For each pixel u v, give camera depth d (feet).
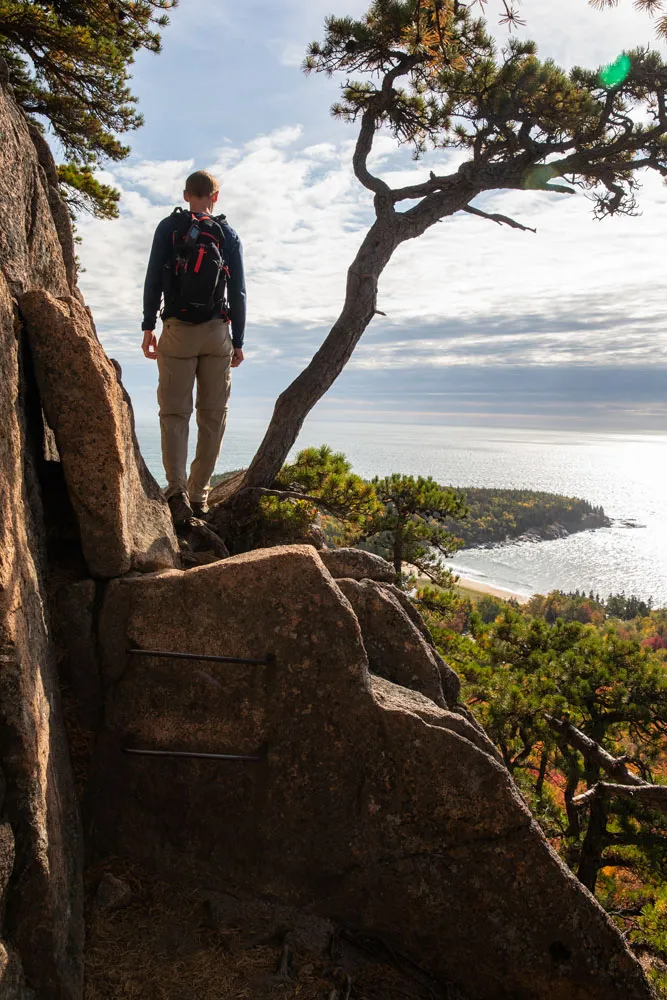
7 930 7.45
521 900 9.78
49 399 10.43
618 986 9.61
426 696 12.13
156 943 9.20
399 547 40.14
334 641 10.14
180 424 17.10
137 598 10.52
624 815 40.70
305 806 10.14
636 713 43.68
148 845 10.36
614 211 32.71
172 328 16.33
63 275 13.99
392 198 30.19
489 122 30.32
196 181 16.11
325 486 27.50
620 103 31.86
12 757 7.50
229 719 10.29
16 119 11.62
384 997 9.35
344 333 28.37
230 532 22.47
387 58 30.81
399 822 9.98
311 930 9.97
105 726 10.48
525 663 49.65
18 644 7.86
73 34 31.55
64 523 11.79
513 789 9.95
